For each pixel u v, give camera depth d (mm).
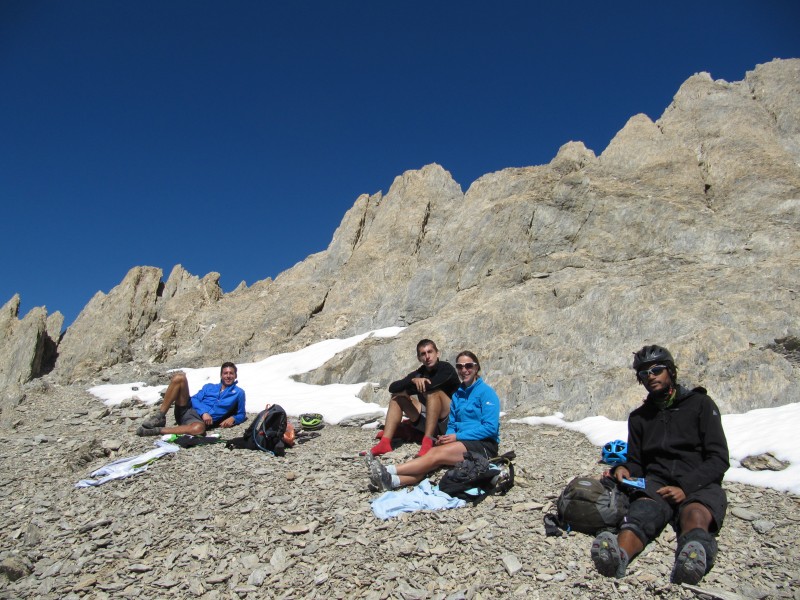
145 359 28703
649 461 6371
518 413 14188
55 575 6438
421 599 5461
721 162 22188
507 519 6852
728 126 23828
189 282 34594
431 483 7707
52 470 10195
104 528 7426
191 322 31281
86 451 10336
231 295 33500
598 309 16828
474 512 7094
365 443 11023
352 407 15203
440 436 8758
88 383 25109
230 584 5988
